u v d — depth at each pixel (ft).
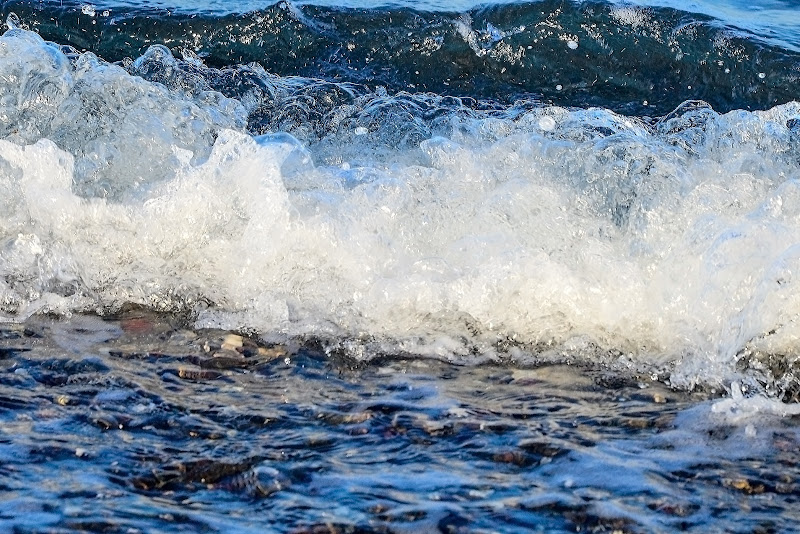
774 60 81.97
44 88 61.87
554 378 43.34
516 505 33.19
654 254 49.98
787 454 36.86
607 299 46.73
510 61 82.94
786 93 80.74
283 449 36.76
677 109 77.20
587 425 39.11
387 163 62.80
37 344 45.03
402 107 70.44
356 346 45.75
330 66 82.28
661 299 46.85
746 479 35.06
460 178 56.95
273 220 50.65
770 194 52.49
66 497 32.86
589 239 51.31
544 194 54.08
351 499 33.40
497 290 47.29
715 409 40.29
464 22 84.38
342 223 51.47
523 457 36.45
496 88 81.20
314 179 56.85
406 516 32.45
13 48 62.69
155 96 63.72
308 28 84.33
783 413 40.01
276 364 44.11
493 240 50.52
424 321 47.16
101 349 44.78
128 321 47.62
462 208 53.83
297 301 48.44
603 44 83.66
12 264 50.44
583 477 35.04
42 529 30.94
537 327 46.47
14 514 31.71
